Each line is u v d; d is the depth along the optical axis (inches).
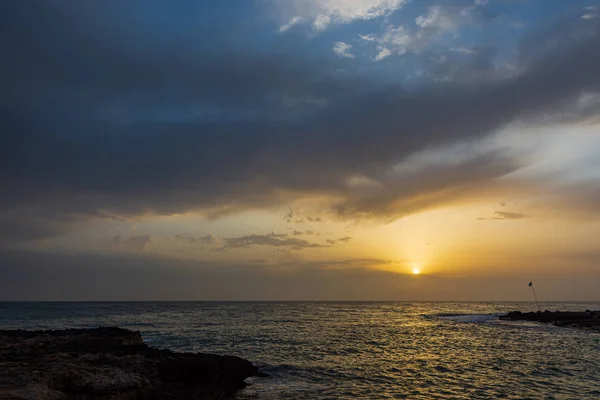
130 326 3309.5
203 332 2807.6
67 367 963.3
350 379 1311.5
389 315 5295.3
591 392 1133.7
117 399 835.4
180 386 1045.2
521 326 3255.4
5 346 1386.6
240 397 1093.8
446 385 1228.5
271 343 2212.1
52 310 6481.3
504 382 1261.1
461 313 5969.5
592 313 3814.0
